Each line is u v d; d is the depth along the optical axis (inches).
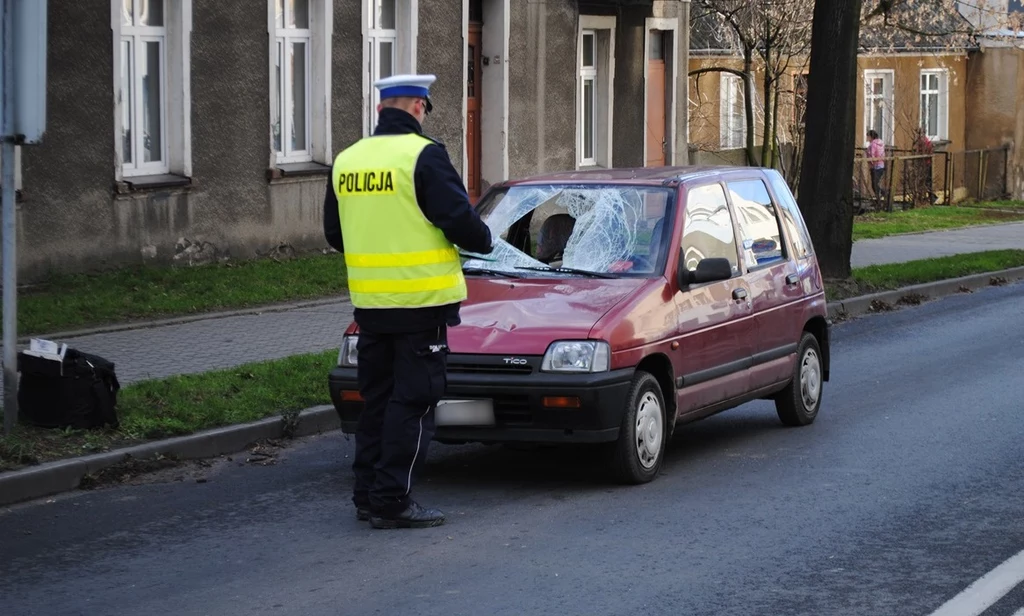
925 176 1400.1
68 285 591.8
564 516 300.7
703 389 350.0
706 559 267.3
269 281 636.7
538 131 917.8
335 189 287.6
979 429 400.2
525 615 233.5
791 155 1270.9
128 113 650.8
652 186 363.6
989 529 289.7
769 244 399.2
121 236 636.7
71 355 350.9
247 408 387.5
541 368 310.7
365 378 293.3
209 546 278.1
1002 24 1507.1
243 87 698.8
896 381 488.7
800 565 263.3
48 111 597.0
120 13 628.4
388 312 282.7
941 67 1510.8
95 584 252.4
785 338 394.3
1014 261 883.4
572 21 940.6
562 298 330.3
